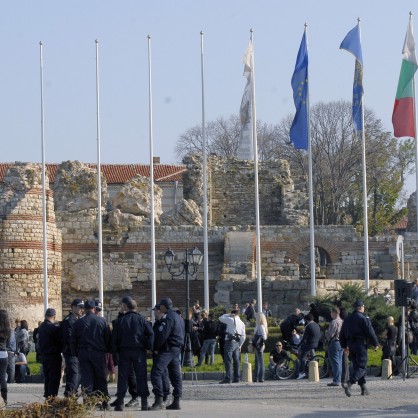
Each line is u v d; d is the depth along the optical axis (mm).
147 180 114812
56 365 52156
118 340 50469
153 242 97688
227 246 108500
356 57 89312
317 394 58281
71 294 109500
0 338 51000
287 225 113812
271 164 121188
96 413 48219
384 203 160250
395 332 68750
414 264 110562
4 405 46875
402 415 47844
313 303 81000
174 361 51094
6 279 102750
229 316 67438
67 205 112375
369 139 157125
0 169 149500
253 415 47781
